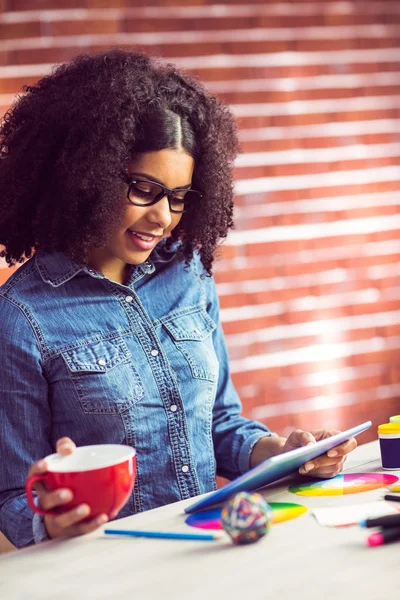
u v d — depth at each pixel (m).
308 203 3.57
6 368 1.55
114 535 1.24
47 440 1.60
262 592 1.00
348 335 3.64
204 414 1.73
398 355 3.73
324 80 3.57
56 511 1.21
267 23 3.48
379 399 3.70
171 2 3.36
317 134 3.57
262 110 3.49
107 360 1.62
